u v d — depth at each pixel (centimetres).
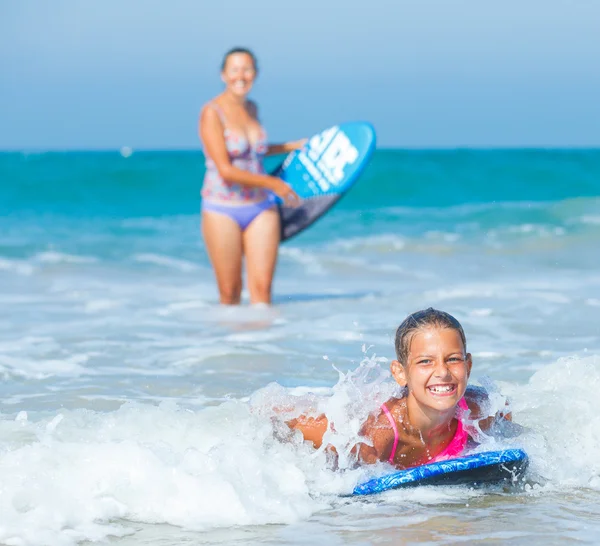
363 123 1077
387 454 448
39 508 375
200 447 447
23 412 490
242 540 357
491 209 2102
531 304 937
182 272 1321
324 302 998
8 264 1346
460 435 453
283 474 418
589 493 419
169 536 361
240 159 995
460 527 372
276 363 675
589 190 2873
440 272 1279
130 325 855
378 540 357
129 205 2617
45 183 2847
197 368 662
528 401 527
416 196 2684
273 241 1000
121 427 469
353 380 476
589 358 591
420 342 421
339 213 2228
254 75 988
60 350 730
